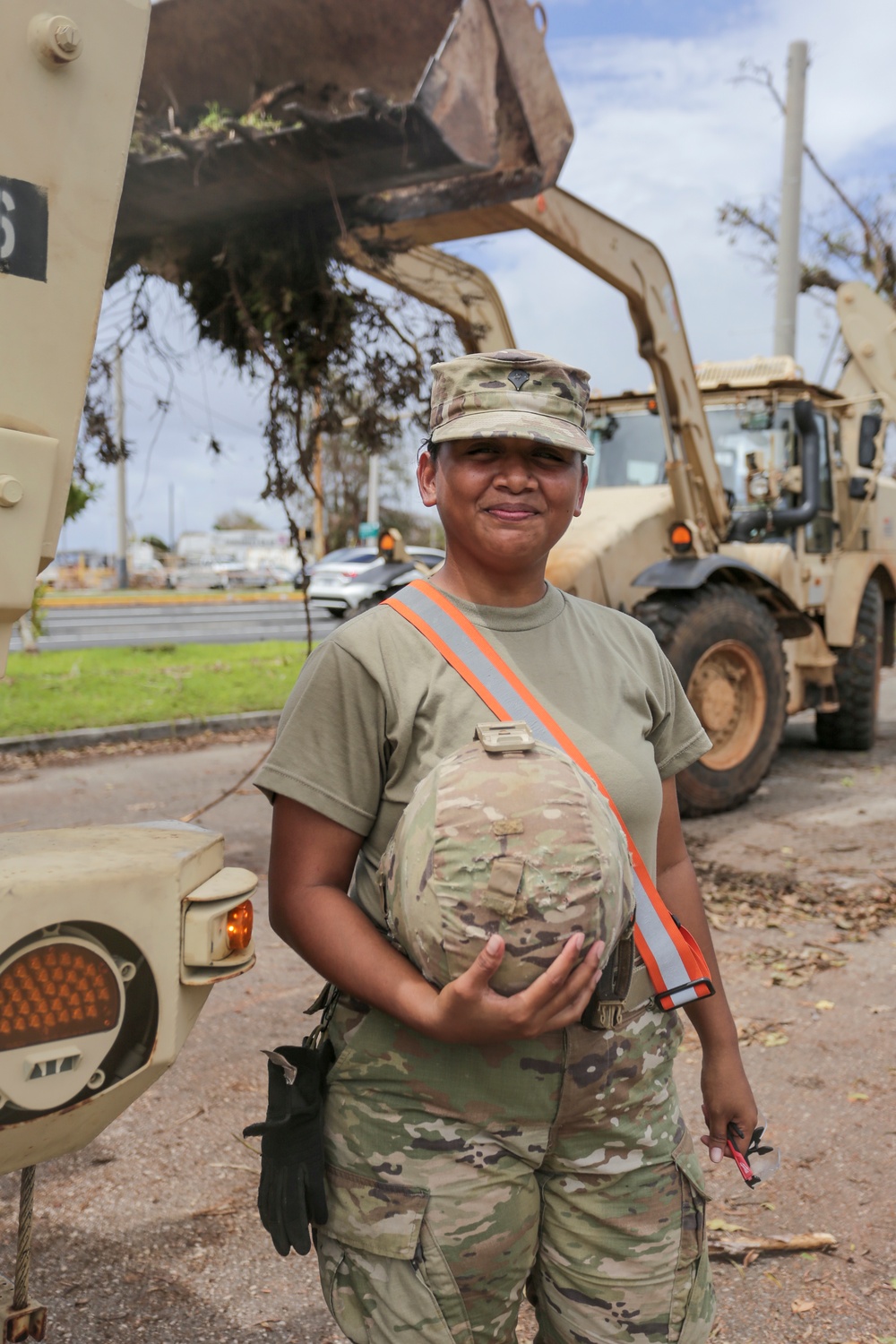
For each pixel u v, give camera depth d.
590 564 5.65
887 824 5.71
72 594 28.12
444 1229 1.24
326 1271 1.32
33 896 1.00
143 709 9.09
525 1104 1.25
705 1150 2.67
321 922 1.27
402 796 1.30
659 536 6.18
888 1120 2.79
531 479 1.32
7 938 0.99
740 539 6.55
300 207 3.90
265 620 19.70
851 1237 2.32
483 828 1.09
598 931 1.10
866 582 7.71
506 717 1.29
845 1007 3.47
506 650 1.34
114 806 6.16
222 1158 2.63
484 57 3.56
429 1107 1.25
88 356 1.09
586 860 1.09
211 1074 3.05
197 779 6.95
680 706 1.53
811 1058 3.12
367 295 4.19
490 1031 1.09
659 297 5.69
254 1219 2.39
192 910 1.12
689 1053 3.19
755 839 5.44
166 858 1.10
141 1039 1.11
